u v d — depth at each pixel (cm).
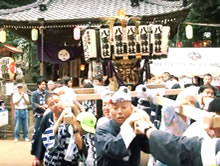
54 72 1472
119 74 509
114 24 507
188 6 1105
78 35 1065
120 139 242
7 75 1124
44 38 1338
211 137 224
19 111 1004
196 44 1611
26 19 1169
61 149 346
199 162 189
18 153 864
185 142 196
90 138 341
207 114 215
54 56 1318
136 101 434
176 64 1159
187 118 306
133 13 1167
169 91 367
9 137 1066
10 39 1848
